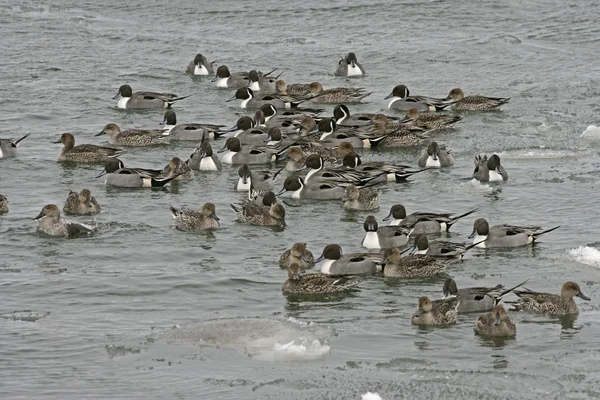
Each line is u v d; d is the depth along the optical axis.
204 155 37.03
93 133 41.47
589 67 52.16
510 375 21.06
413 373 21.12
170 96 46.03
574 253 28.05
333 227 30.72
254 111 46.03
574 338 22.98
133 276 26.33
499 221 31.00
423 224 29.84
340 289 25.77
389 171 35.34
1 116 43.12
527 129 41.81
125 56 54.97
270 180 34.72
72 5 66.81
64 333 22.91
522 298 24.62
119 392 20.20
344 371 21.20
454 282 24.88
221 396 20.05
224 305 24.66
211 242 29.08
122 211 31.80
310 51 56.59
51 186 34.50
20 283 25.73
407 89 46.38
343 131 40.56
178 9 66.12
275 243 29.16
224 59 54.88
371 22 62.69
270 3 67.44
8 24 60.81
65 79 49.72
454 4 66.12
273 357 21.86
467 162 37.62
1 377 20.80
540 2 66.50
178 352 22.00
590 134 40.50
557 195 33.41
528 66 52.72
